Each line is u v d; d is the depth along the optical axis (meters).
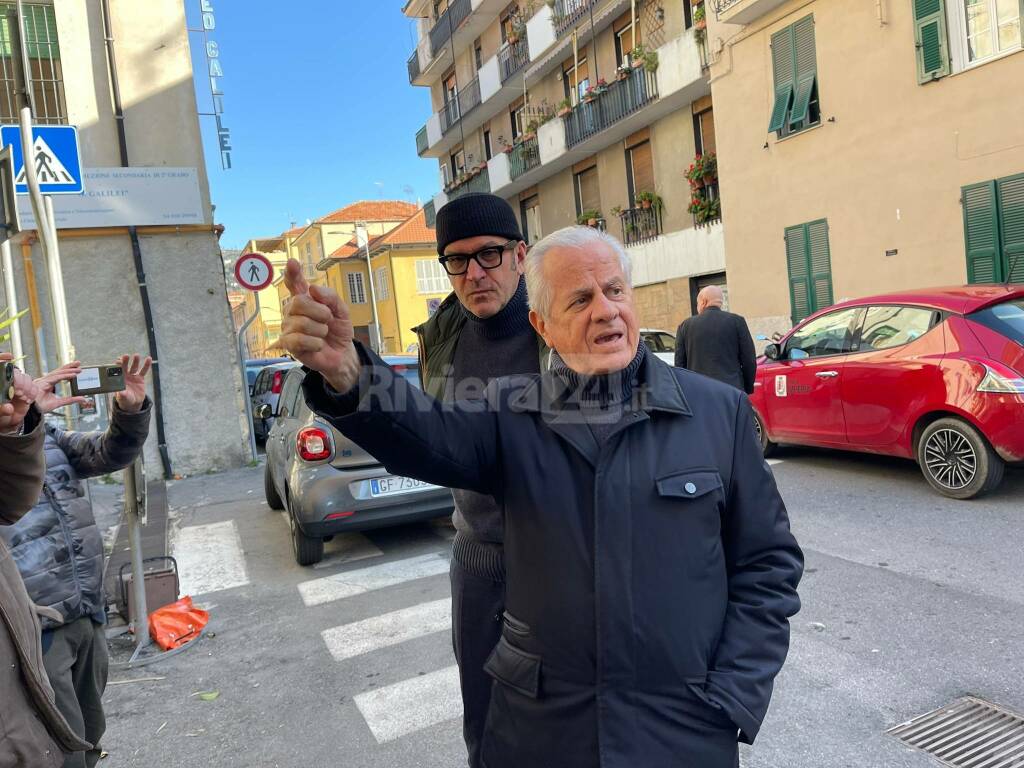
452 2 24.86
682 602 1.34
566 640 1.35
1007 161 9.16
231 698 3.26
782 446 8.01
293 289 1.17
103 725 2.40
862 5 10.59
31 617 1.70
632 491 1.35
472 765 1.93
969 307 5.38
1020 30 8.86
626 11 17.53
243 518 7.00
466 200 2.04
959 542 4.41
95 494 8.59
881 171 10.66
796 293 12.28
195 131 9.85
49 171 4.75
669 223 17.12
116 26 9.54
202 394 9.85
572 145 19.14
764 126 12.50
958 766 2.33
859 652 3.14
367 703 3.10
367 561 5.26
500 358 2.09
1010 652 3.01
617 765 1.28
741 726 1.31
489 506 1.87
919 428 5.58
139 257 9.55
